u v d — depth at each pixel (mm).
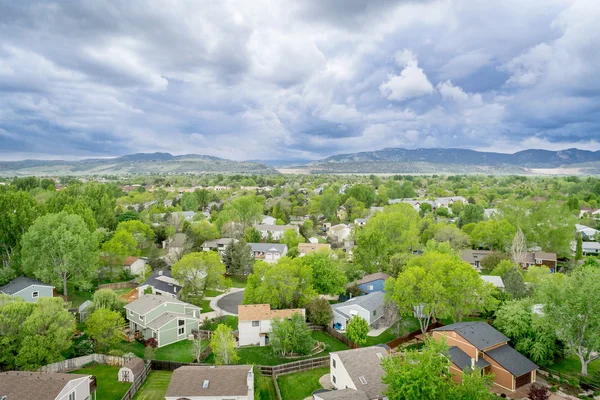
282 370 45500
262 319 55656
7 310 43750
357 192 192500
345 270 82938
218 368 40000
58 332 43656
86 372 44812
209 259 71625
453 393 31594
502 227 100000
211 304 72688
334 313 62469
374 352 43188
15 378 35094
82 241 68062
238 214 134000
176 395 36375
